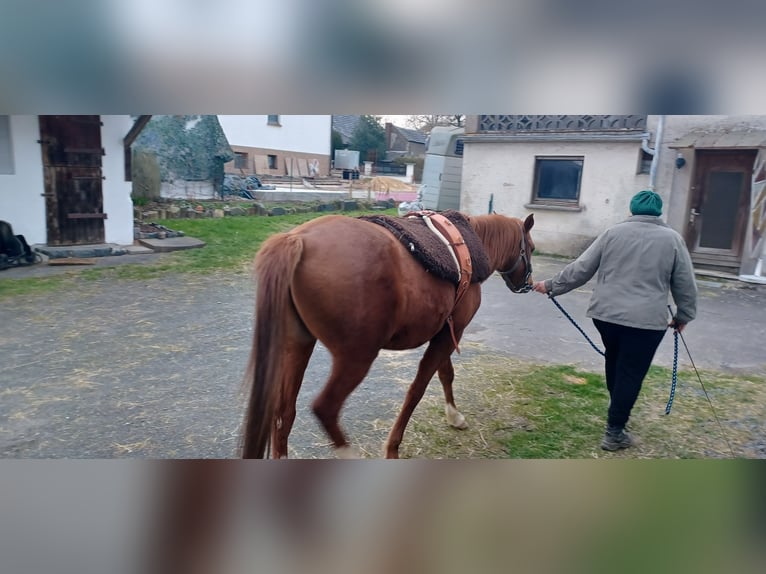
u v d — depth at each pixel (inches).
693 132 303.1
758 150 286.4
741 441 126.9
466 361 174.7
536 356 181.6
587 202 346.3
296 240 84.8
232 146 655.1
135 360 165.9
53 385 146.5
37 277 261.4
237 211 453.1
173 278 270.2
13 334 185.9
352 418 132.2
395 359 174.4
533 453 118.0
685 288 115.3
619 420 119.2
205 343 182.7
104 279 263.0
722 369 174.9
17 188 295.4
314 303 85.4
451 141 455.2
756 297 266.2
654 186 318.0
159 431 122.5
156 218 405.7
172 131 487.2
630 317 114.1
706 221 311.9
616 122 329.7
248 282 267.9
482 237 127.0
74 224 315.6
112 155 323.9
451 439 123.2
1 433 120.3
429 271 96.1
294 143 737.0
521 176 369.7
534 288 133.2
